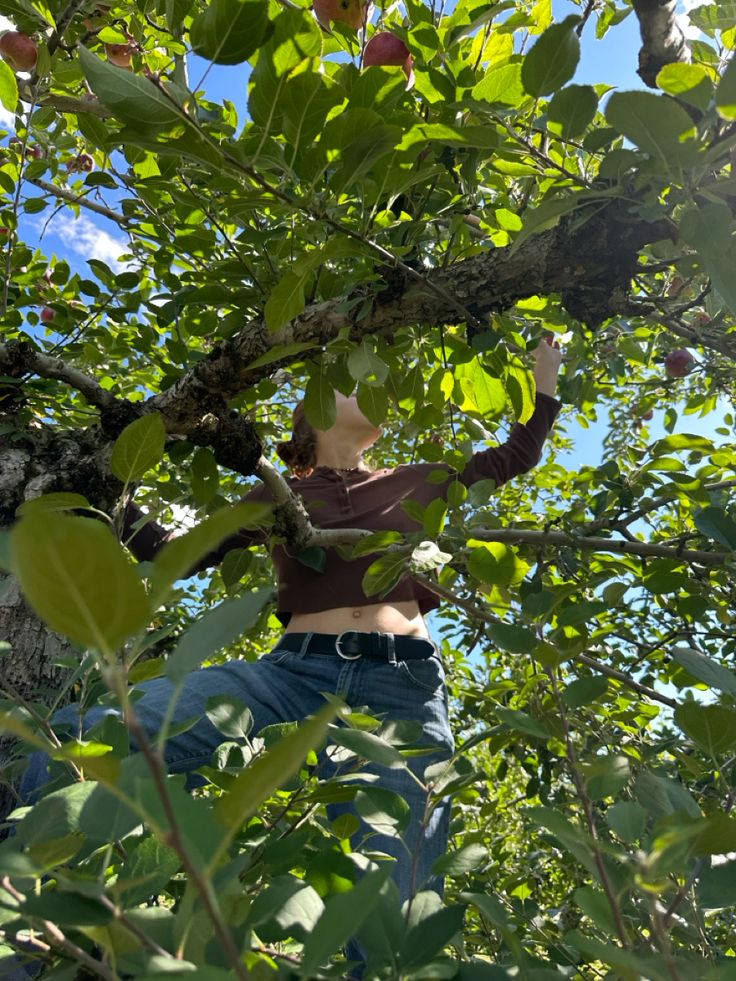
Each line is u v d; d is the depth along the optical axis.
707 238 1.34
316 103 1.45
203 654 0.48
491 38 2.06
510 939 0.69
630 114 1.24
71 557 0.38
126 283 2.80
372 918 0.75
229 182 1.75
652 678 2.82
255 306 2.31
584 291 1.98
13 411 2.60
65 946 0.62
